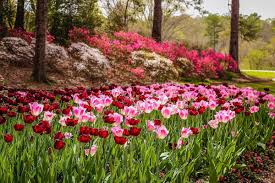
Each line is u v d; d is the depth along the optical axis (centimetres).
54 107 268
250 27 2855
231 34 1356
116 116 236
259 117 374
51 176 188
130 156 213
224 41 3950
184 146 251
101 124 271
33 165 200
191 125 318
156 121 240
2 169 187
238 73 1242
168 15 1939
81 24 973
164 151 251
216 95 406
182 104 298
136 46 962
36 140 228
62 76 732
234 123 315
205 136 312
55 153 208
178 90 393
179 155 247
